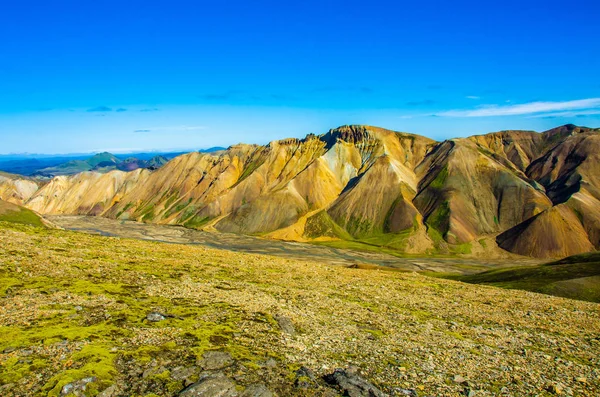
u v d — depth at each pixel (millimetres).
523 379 24328
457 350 28766
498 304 49812
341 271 65812
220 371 19547
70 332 22141
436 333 32938
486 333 34906
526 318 43156
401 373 22828
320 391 18797
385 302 42969
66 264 38438
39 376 17328
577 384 24469
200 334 24328
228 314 29516
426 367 24375
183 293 34094
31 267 35312
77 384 16672
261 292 39031
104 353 19984
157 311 27875
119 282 34844
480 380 23328
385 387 20656
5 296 27281
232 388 17672
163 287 35188
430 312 40969
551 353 30906
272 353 23062
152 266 44594
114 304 28281
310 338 27141
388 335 30516
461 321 38594
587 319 45906
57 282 32094
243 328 26828
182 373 18906
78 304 27359
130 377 18188
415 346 28516
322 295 41938
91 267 38906
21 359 18500
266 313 31062
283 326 28344
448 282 68375
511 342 32875
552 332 37969
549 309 49688
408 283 59594
